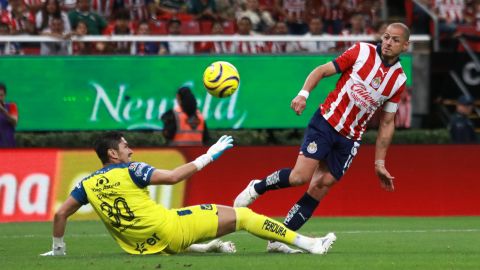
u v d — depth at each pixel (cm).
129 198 2311
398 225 3844
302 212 2612
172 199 4156
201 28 5181
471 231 3550
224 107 4862
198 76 4841
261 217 2378
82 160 4125
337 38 4881
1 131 4400
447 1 5591
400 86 2567
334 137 2548
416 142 5184
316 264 2158
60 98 4753
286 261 2219
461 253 2567
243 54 4862
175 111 4350
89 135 4891
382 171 2631
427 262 2236
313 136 2542
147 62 4812
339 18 5409
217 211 2367
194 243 2384
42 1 5047
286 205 4228
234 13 5259
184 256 2348
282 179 2534
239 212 2373
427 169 4362
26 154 4088
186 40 4756
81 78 4769
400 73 2559
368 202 4322
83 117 4778
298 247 2417
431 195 4359
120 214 2316
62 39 4728
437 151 4375
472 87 5506
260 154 4244
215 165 4209
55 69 4744
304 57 4909
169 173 2303
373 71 2520
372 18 5428
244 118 4884
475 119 5456
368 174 4319
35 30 4891
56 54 4778
